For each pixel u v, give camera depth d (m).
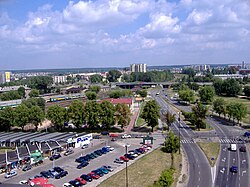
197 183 81.25
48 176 88.69
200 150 114.50
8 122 145.50
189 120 173.12
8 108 149.12
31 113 146.75
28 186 66.94
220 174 88.25
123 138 135.62
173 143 109.31
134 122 171.88
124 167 96.00
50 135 127.19
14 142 121.62
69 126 159.88
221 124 164.75
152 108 146.88
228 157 105.00
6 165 96.69
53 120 147.88
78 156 110.12
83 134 129.38
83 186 80.94
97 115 143.00
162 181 72.00
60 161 104.62
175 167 94.44
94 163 101.25
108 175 89.19
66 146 119.88
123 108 149.75
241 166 95.25
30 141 119.50
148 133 145.25
